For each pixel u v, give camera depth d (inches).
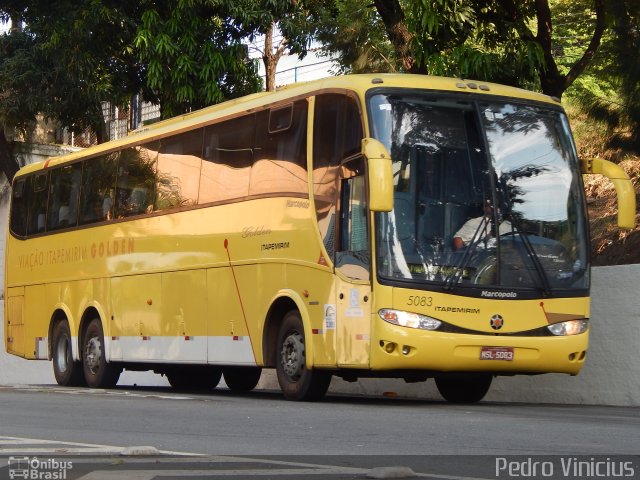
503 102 645.3
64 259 972.6
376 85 621.3
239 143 745.0
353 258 613.9
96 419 515.8
